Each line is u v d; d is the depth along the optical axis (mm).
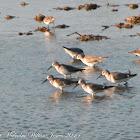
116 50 34469
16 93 25188
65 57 33188
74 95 24922
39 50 34969
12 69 29703
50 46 36219
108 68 30000
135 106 22984
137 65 30359
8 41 37781
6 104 23516
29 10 50938
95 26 42906
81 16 47344
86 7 50938
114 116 21812
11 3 54938
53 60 32250
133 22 44156
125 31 40750
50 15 48062
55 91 25594
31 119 21625
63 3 54406
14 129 20594
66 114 22156
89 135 19844
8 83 26859
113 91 25406
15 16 48125
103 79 27688
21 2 55438
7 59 32219
